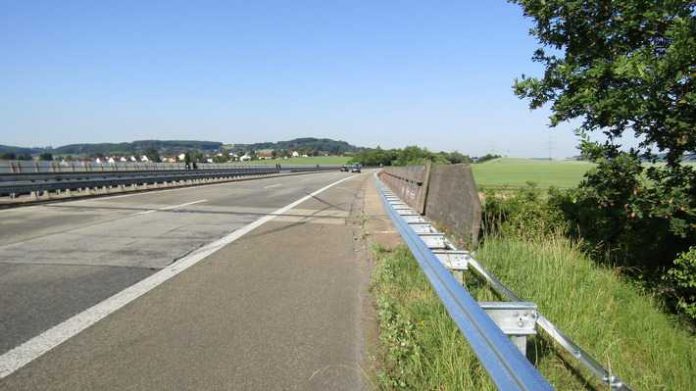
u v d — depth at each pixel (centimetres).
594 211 801
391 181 2458
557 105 666
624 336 478
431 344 404
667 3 552
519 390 208
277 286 630
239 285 631
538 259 616
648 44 625
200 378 365
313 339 446
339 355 412
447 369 348
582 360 325
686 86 552
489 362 247
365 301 568
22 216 1316
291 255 836
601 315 493
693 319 573
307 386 356
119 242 923
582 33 707
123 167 3512
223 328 471
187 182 3312
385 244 902
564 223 873
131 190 2444
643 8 597
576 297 514
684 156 614
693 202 585
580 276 598
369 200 2033
